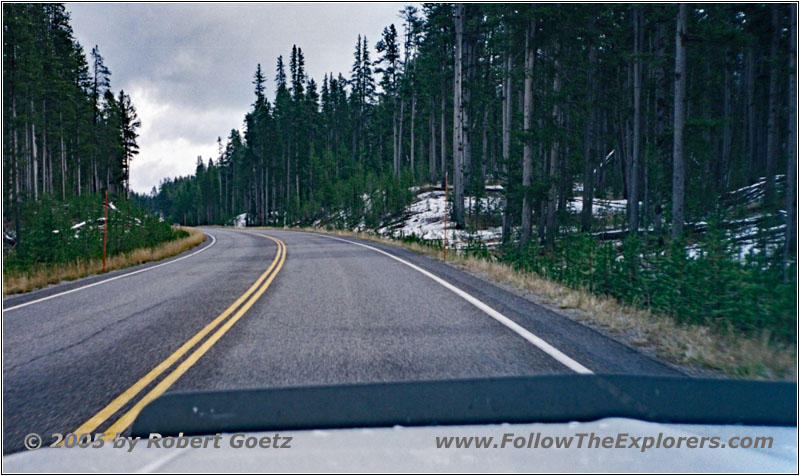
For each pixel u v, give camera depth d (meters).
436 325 5.96
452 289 9.28
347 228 47.03
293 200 72.94
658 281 7.58
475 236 27.62
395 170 58.34
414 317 6.50
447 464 1.84
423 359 4.41
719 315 5.86
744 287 5.56
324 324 6.13
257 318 6.63
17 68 36.50
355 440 2.08
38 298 9.75
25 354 5.04
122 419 3.07
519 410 2.41
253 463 1.88
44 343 5.55
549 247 20.19
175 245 28.22
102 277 13.91
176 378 4.00
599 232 22.27
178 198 149.25
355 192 51.88
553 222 21.41
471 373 3.94
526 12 19.08
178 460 1.92
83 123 58.00
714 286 6.11
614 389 2.69
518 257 14.56
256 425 2.25
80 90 57.81
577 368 4.05
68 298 9.52
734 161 28.94
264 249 24.47
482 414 2.37
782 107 29.02
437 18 37.97
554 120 21.55
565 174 24.41
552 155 21.83
